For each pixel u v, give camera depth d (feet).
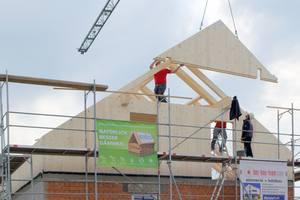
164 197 41.47
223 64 47.06
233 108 42.78
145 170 41.55
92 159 39.52
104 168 39.73
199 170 44.39
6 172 35.70
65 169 38.14
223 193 43.45
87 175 38.91
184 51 44.50
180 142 42.19
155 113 43.39
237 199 44.83
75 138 39.17
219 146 47.85
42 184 36.99
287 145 45.44
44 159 37.45
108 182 39.22
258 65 49.78
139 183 40.60
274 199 42.19
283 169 43.19
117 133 36.96
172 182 42.34
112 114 41.24
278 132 47.78
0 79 34.17
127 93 38.45
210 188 43.80
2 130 35.22
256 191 41.57
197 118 45.65
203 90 48.01
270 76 50.39
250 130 43.80
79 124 39.47
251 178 41.65
